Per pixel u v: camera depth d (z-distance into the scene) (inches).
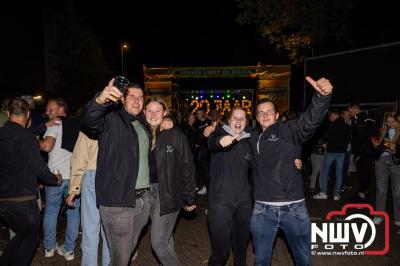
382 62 441.1
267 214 154.4
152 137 163.2
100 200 149.3
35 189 173.0
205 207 340.2
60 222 289.9
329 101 143.8
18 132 166.2
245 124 170.7
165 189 161.8
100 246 236.2
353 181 470.3
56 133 205.6
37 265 208.7
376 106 465.1
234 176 169.0
